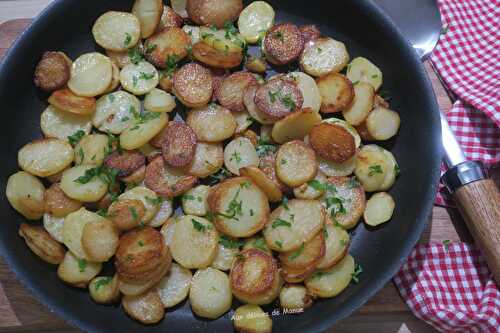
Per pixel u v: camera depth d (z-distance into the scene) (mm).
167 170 406
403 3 479
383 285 366
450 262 417
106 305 389
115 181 400
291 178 398
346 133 397
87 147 407
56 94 409
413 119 409
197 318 395
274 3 453
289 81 414
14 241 387
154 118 403
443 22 476
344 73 437
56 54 417
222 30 432
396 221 406
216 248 394
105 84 419
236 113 421
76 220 389
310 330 362
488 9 475
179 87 414
